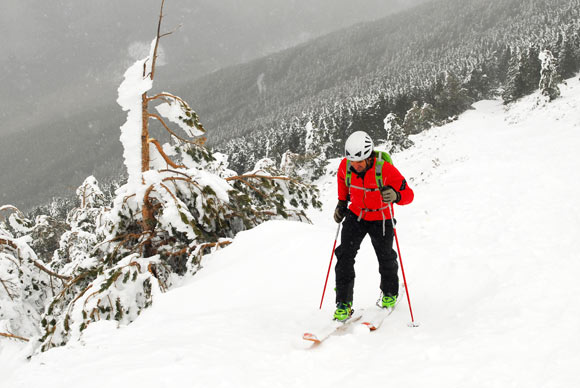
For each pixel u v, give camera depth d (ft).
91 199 45.09
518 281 13.44
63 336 17.38
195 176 24.04
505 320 10.33
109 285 18.11
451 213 27.12
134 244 25.20
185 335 11.39
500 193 30.66
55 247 48.26
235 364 9.12
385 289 11.71
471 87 220.02
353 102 219.41
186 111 25.23
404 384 7.84
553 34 231.91
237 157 193.98
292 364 9.21
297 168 104.42
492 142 73.41
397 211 34.86
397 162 97.86
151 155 25.98
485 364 8.22
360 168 10.59
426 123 151.84
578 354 8.27
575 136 52.34
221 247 22.70
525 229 20.48
